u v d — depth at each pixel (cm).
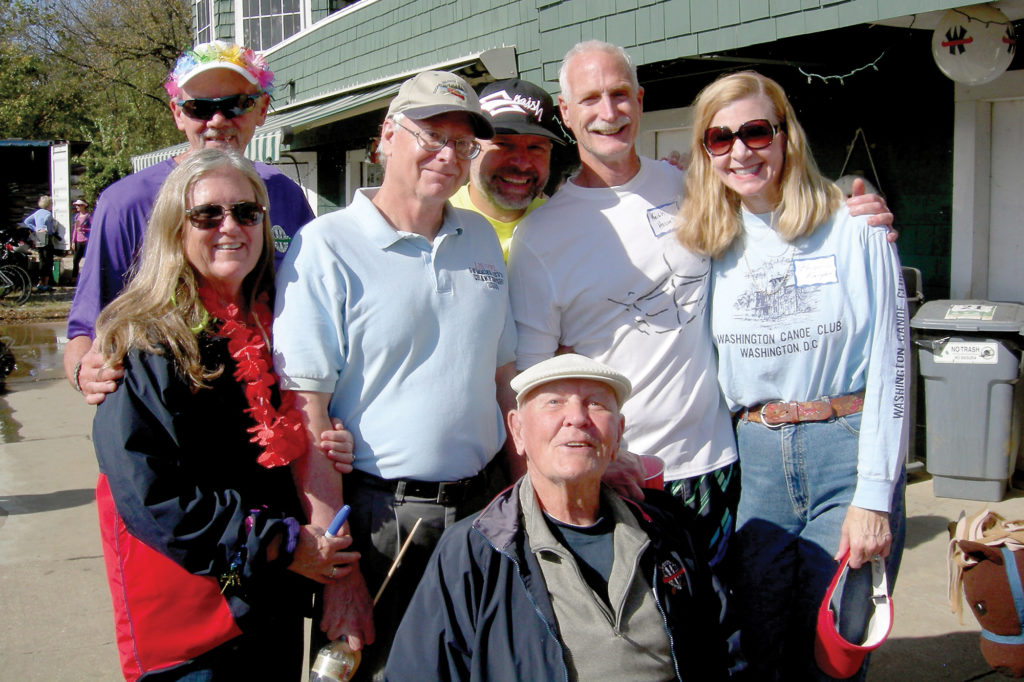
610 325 266
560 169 834
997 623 277
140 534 194
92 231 268
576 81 263
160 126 2658
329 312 221
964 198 545
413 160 226
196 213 206
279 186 304
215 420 206
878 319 236
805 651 254
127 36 2680
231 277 213
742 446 263
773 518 255
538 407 204
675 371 265
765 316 249
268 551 200
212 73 272
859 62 581
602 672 194
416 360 227
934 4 402
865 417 237
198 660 205
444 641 198
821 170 630
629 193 268
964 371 481
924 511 478
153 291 207
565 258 267
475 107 228
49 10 2839
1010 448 484
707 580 217
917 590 385
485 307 239
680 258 262
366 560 228
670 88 731
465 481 233
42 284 1855
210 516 196
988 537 283
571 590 198
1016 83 510
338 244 223
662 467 246
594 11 616
